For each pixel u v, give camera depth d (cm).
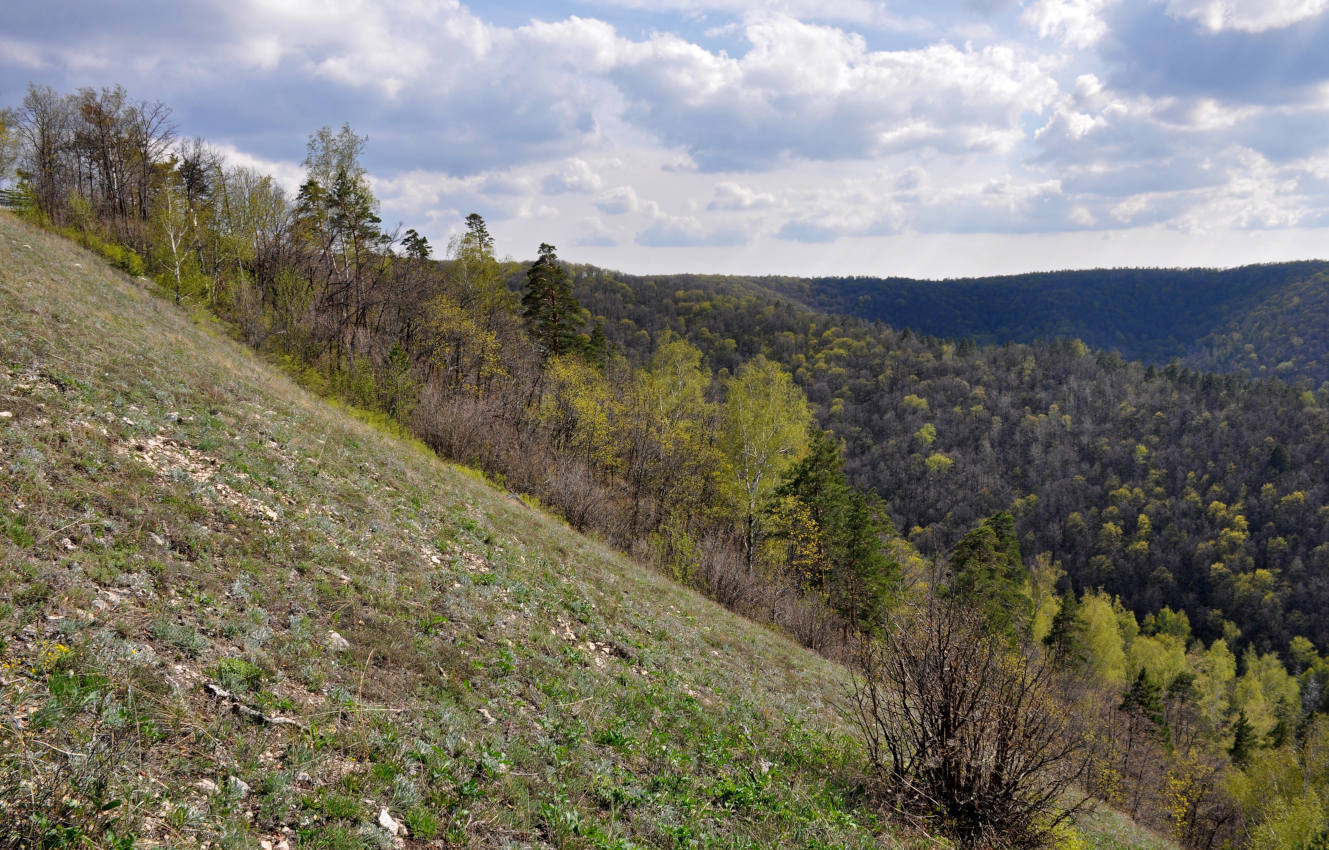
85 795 404
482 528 1562
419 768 595
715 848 661
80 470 831
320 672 668
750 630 2064
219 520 895
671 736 913
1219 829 4556
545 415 4206
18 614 539
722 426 5203
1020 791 902
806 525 3778
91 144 4978
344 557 982
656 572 2620
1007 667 930
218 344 2622
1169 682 7331
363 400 3031
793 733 1135
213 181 4659
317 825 474
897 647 986
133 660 545
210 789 464
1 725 424
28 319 1328
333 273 4803
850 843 770
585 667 1041
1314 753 4828
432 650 839
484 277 5772
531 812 599
